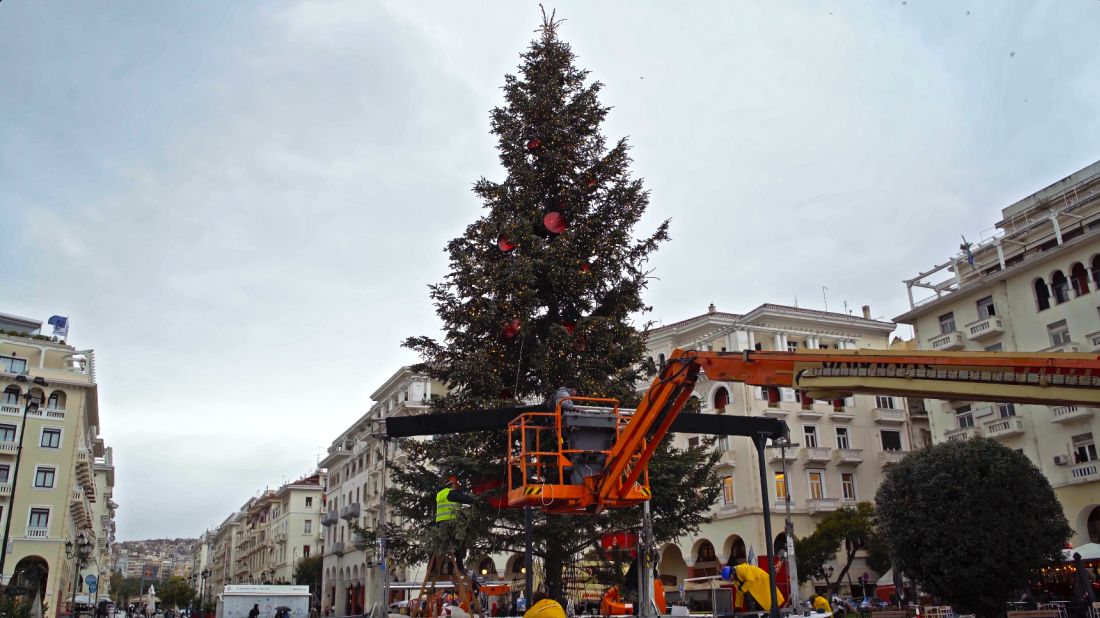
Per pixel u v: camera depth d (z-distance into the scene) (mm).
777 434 12484
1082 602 22109
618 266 20328
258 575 111125
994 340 40938
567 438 12000
